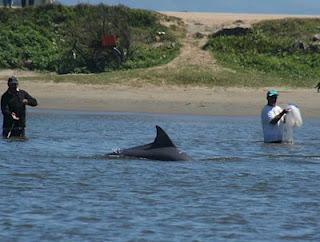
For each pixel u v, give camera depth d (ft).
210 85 359.25
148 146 164.76
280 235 100.68
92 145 195.11
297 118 202.69
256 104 324.39
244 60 404.36
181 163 158.51
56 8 476.95
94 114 296.71
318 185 136.56
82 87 349.61
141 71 374.84
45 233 99.96
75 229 102.17
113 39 405.39
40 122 264.31
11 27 451.94
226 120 281.95
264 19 492.95
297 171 152.35
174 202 120.06
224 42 429.38
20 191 127.44
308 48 431.02
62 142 200.95
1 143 194.39
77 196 123.65
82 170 149.18
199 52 418.10
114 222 106.32
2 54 411.95
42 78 363.35
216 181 138.92
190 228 103.76
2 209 112.78
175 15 508.12
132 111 308.40
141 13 476.54
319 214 112.47
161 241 97.14
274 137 203.00
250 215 111.45
